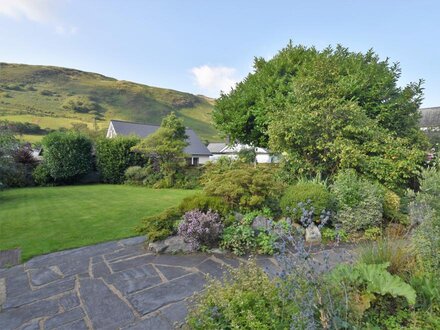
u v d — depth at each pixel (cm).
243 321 184
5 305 282
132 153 1659
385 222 509
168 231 449
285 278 193
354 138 623
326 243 428
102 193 1148
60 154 1501
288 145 649
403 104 781
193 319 205
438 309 185
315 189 488
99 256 414
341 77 749
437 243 243
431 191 409
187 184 1353
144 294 297
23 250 444
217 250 412
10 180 1399
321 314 168
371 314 190
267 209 492
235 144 1210
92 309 270
